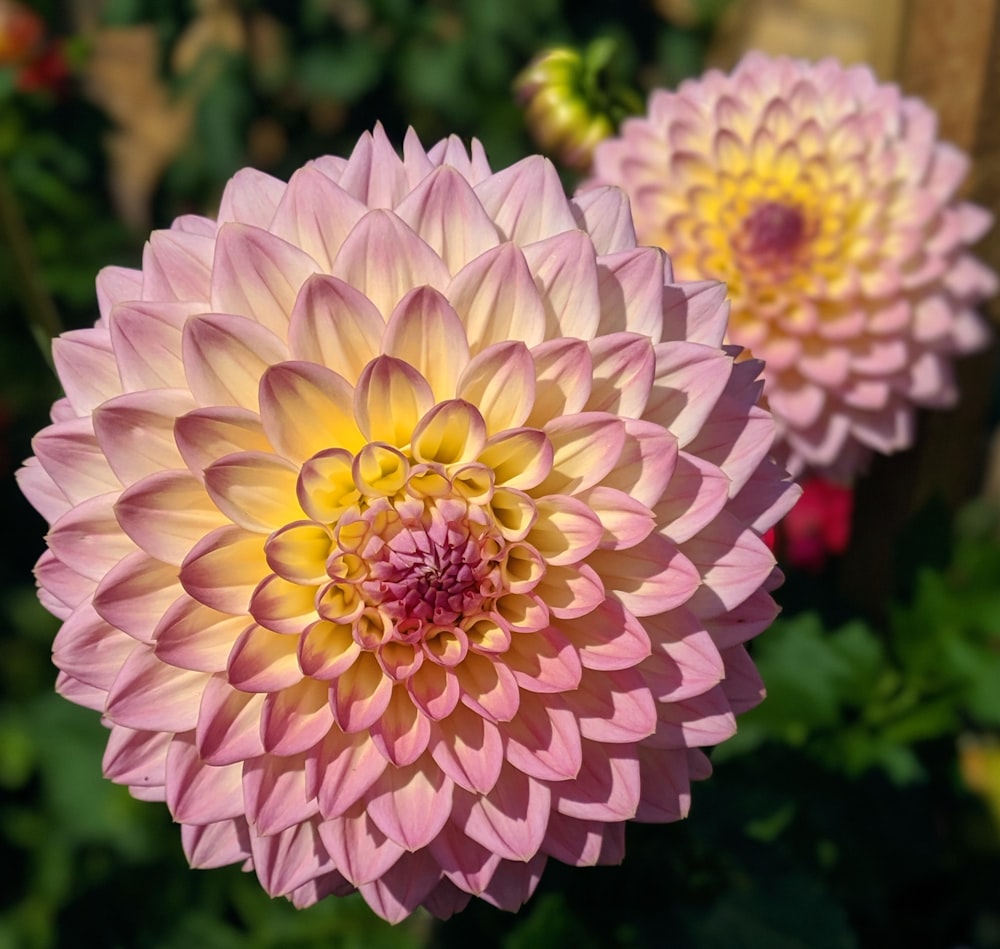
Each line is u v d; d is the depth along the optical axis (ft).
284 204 0.79
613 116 1.28
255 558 0.80
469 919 1.05
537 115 1.29
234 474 0.77
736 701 0.83
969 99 1.22
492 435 0.78
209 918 1.23
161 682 0.78
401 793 0.79
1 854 1.55
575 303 0.78
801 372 1.23
